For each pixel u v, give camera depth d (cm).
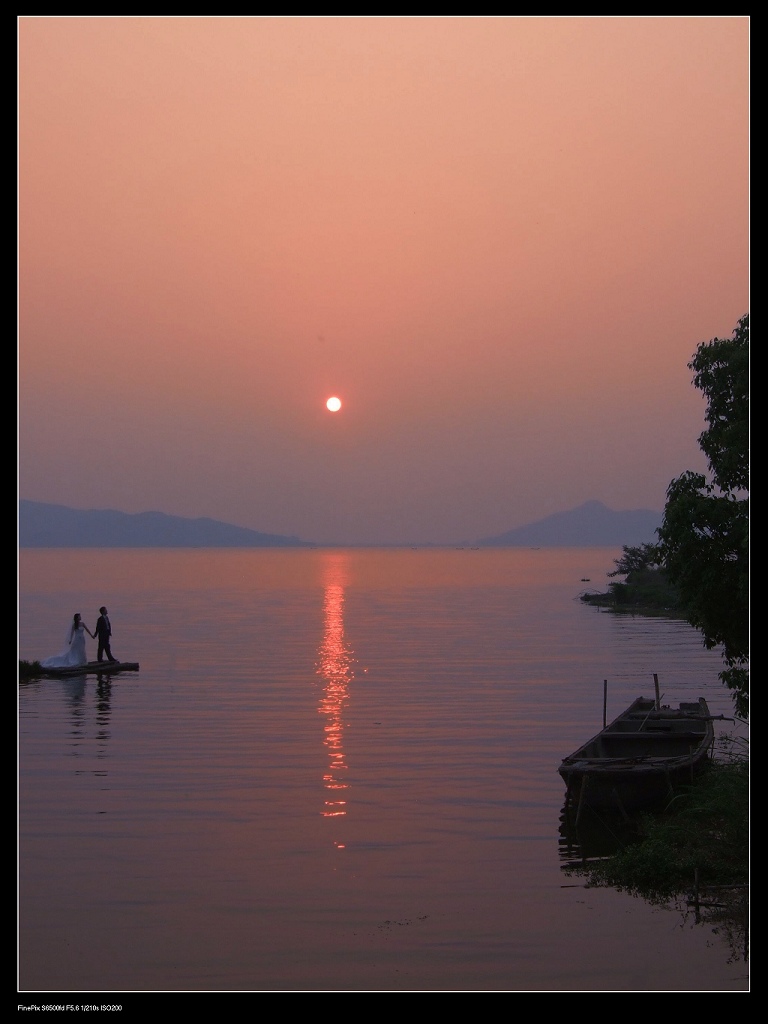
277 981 1048
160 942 1137
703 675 3312
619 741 1989
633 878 1313
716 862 1337
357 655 3881
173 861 1399
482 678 3225
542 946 1122
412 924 1182
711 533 1486
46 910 1229
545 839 1506
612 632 4934
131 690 2950
